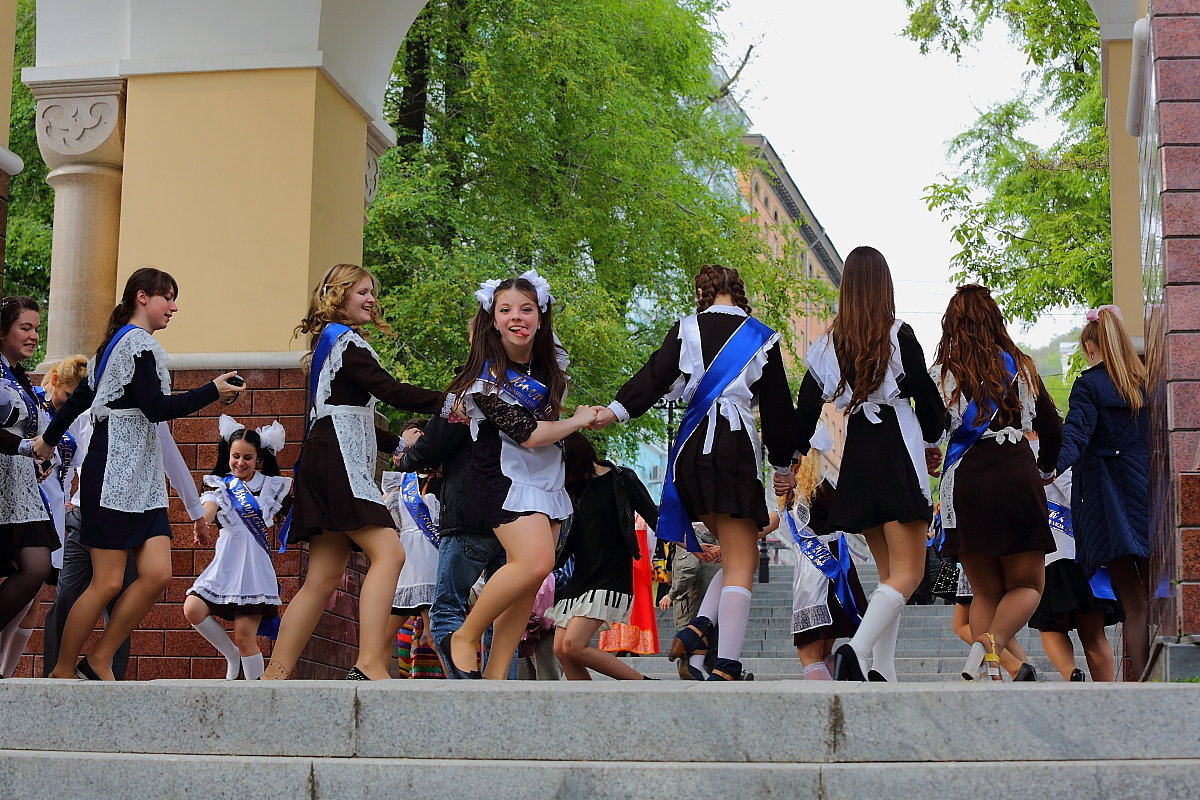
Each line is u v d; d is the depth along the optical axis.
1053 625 9.11
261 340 10.66
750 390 6.69
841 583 9.17
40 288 22.75
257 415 10.43
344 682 5.24
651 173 22.64
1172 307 6.98
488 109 20.98
